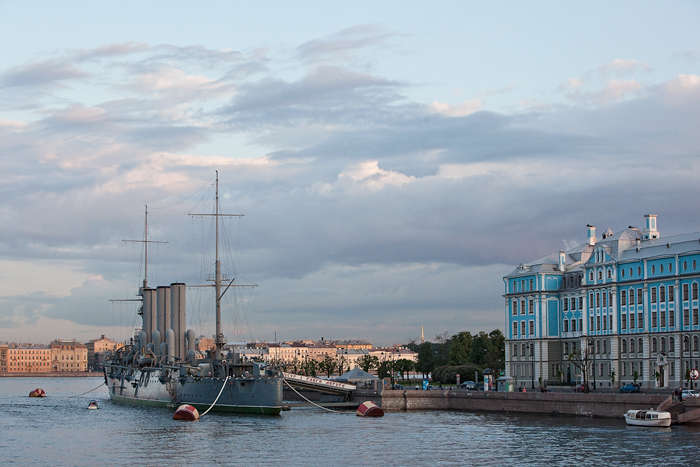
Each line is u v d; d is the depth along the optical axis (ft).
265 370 408.87
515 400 404.36
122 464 253.24
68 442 307.78
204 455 268.21
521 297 560.20
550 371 539.70
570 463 245.04
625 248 497.87
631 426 328.49
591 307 512.22
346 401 473.26
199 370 433.48
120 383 541.75
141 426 360.89
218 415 403.75
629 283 482.28
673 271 452.35
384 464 249.55
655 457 250.98
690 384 434.71
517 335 562.25
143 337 515.50
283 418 387.34
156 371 472.03
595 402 365.81
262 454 269.44
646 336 467.11
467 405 431.84
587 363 458.91
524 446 279.49
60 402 594.65
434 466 245.24
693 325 438.40
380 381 467.11
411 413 417.49
